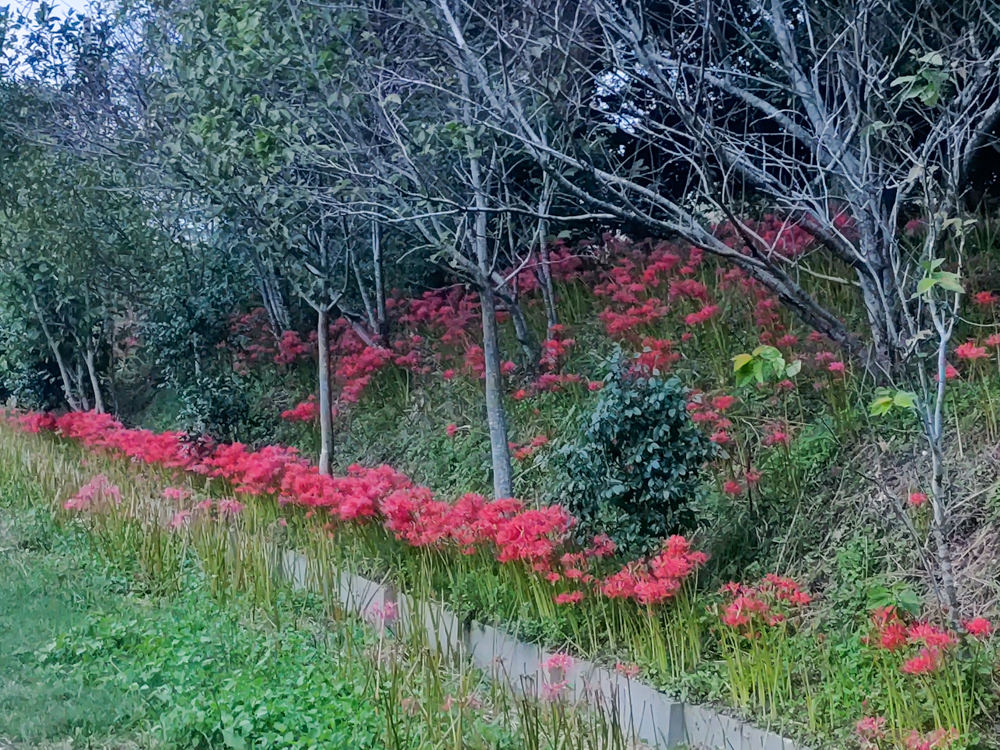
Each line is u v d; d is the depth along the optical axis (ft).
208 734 14.90
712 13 20.58
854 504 18.97
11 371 45.16
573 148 22.38
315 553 23.31
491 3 23.86
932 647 14.11
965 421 19.17
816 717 14.78
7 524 27.04
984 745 13.43
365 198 24.41
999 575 15.99
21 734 14.71
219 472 28.40
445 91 22.09
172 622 19.74
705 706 15.80
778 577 17.63
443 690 17.01
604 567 19.06
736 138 25.43
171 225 38.50
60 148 34.60
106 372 44.57
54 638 18.22
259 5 23.67
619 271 30.12
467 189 26.35
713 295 27.89
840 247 20.93
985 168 30.53
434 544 21.45
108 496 26.89
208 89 26.25
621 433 18.60
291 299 39.60
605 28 21.06
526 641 18.78
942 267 23.44
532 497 24.30
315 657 18.57
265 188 25.99
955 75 21.17
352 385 31.73
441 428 28.94
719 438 19.71
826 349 23.16
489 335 23.98
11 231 38.29
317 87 24.34
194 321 35.37
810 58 24.97
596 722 15.47
